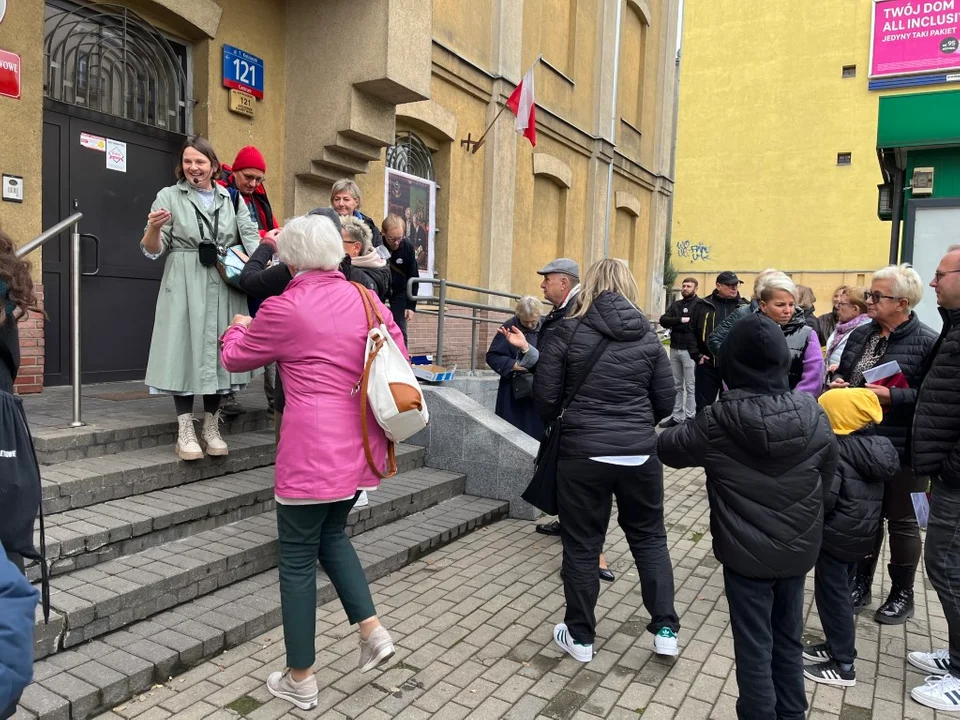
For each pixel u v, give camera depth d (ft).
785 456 7.82
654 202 55.16
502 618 11.89
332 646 10.65
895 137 24.23
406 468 18.01
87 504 11.55
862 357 12.45
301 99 23.00
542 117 37.37
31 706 7.98
